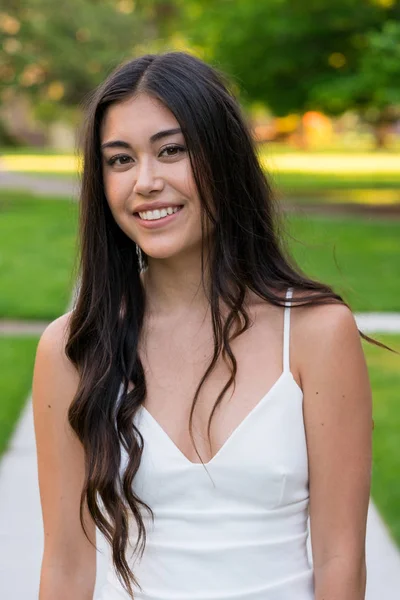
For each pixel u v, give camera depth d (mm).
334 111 27359
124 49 36250
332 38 25781
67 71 34500
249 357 2229
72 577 2334
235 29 26203
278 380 2184
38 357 2354
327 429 2184
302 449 2184
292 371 2199
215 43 26688
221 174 2254
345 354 2195
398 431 7137
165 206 2252
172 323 2342
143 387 2254
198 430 2201
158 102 2229
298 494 2186
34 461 6551
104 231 2381
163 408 2242
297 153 60469
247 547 2141
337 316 2211
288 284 2311
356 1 24969
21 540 5355
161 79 2230
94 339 2322
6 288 14352
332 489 2188
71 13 35000
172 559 2168
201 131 2223
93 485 2205
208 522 2154
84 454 2311
